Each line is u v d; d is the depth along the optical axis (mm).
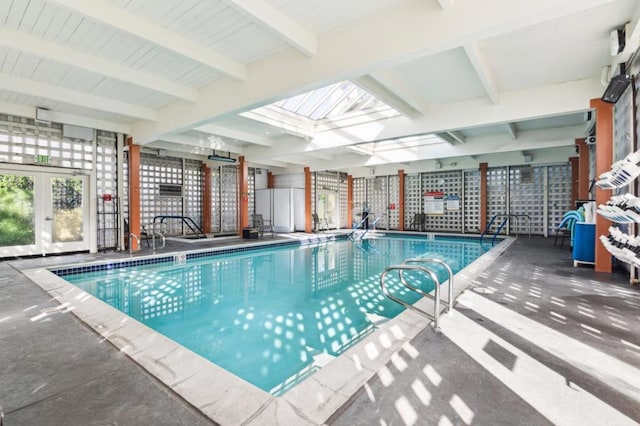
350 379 1791
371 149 10672
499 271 4695
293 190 13031
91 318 2867
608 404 1573
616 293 3482
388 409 1543
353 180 15156
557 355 2072
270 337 3174
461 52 4156
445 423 1438
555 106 5117
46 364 2035
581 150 7543
